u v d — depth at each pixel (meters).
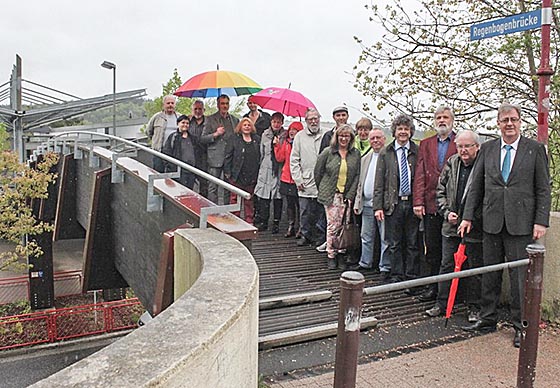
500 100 8.88
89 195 10.39
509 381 3.68
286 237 7.80
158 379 1.39
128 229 7.13
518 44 7.87
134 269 6.84
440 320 4.87
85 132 10.38
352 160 6.13
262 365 3.81
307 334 4.22
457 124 8.91
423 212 5.37
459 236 4.89
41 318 15.08
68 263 22.39
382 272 6.11
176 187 5.64
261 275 5.98
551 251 4.81
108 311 14.97
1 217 13.41
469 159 4.75
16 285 18.12
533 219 4.27
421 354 4.11
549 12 4.72
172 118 8.20
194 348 1.58
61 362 13.11
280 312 4.86
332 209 6.20
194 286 2.25
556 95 7.76
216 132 7.45
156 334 1.69
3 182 13.51
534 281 3.51
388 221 5.75
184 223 4.89
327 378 3.60
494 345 4.30
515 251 4.30
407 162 5.62
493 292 4.54
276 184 7.93
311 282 5.77
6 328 14.34
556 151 8.18
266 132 7.91
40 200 14.95
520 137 4.31
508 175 4.30
